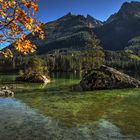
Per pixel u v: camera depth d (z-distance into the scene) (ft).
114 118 71.00
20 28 33.58
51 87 172.45
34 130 60.34
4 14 32.94
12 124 65.77
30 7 33.12
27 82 237.25
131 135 55.52
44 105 94.32
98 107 88.43
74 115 75.87
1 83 223.10
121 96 116.57
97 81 148.25
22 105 94.48
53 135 56.24
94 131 58.75
